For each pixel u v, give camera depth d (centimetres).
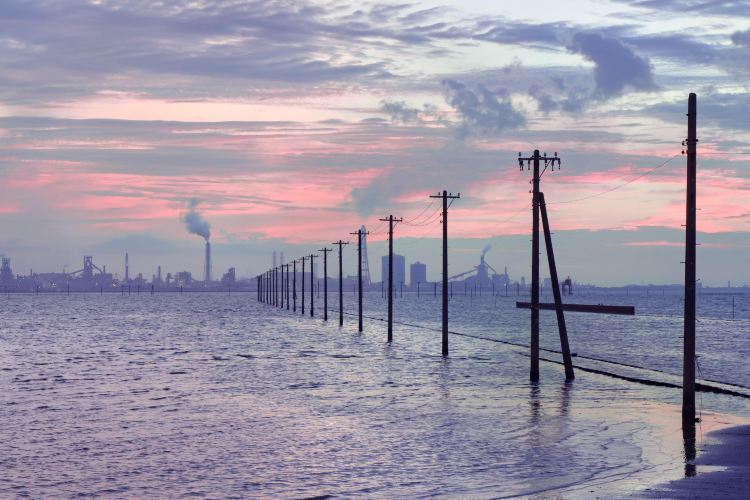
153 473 2466
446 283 6650
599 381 4797
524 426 3219
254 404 3938
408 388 4541
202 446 2886
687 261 3086
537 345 4831
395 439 2977
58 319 15425
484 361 6241
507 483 2252
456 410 3669
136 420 3475
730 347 8588
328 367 5834
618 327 13612
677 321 16825
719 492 2020
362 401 4012
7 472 2495
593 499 2000
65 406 3912
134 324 13212
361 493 2189
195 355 6988
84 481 2372
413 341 8756
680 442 2797
